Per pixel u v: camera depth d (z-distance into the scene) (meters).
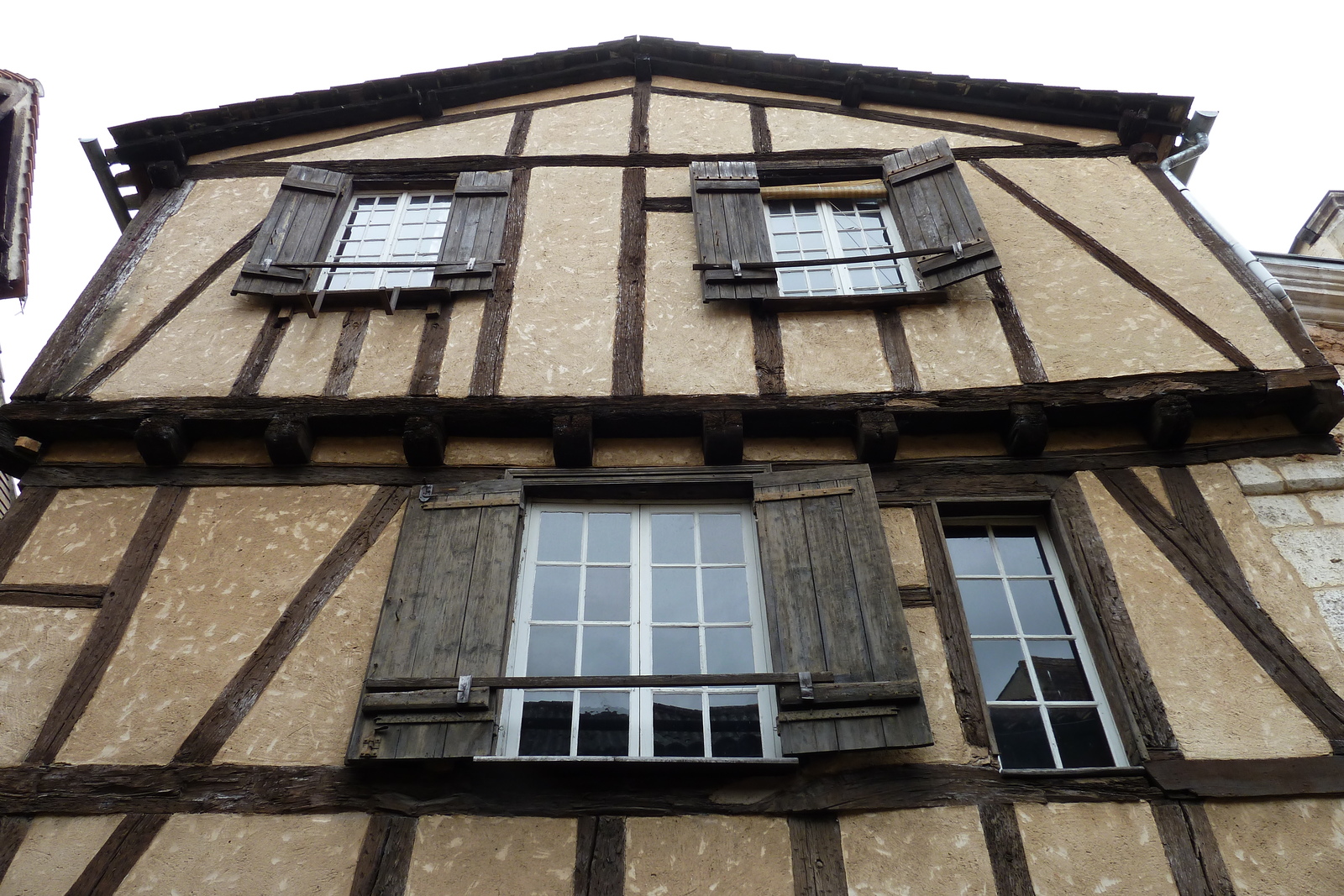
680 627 4.46
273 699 4.18
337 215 6.61
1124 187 6.48
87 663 4.29
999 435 5.13
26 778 3.93
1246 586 4.45
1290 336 5.36
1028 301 5.68
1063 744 4.17
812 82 7.55
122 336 5.69
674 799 3.86
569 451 4.98
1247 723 4.02
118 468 5.05
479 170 6.91
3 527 4.76
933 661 4.27
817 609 4.27
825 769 3.94
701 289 5.80
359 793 3.89
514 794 3.88
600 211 6.45
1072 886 3.62
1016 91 7.18
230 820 3.83
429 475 5.01
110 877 3.68
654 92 7.62
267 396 5.26
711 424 4.97
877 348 5.45
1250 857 3.67
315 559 4.65
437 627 4.26
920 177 6.46
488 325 5.63
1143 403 5.01
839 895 3.63
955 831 3.76
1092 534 4.68
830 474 4.75
